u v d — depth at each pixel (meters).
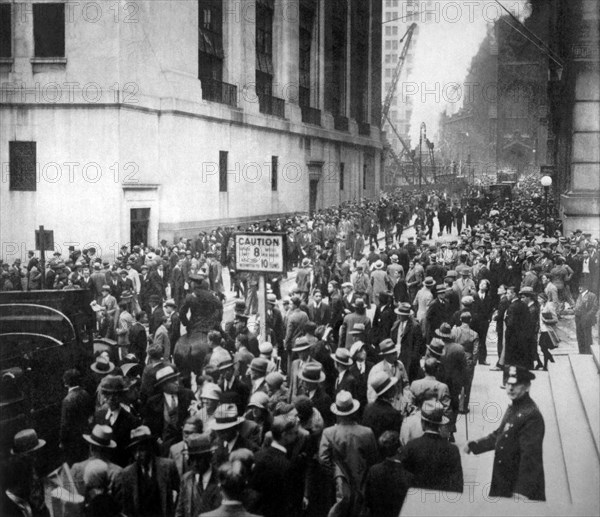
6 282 14.80
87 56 21.58
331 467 6.48
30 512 6.54
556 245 16.19
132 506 5.86
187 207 24.75
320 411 7.69
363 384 8.77
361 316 11.28
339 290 13.94
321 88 36.03
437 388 7.44
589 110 17.28
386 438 5.95
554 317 11.58
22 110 21.52
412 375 10.66
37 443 6.61
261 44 34.31
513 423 6.52
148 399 7.71
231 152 28.38
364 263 17.23
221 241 23.08
